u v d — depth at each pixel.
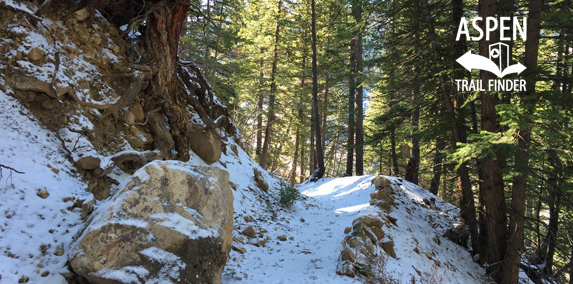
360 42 20.61
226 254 4.05
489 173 9.08
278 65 28.77
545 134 6.68
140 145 6.47
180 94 8.84
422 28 11.20
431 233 11.09
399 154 24.19
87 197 4.41
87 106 5.51
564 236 10.27
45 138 4.79
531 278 10.47
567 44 9.55
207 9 13.66
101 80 5.96
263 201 10.05
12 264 3.09
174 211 3.75
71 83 5.26
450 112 10.48
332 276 5.79
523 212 8.50
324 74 24.09
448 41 10.84
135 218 3.46
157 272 3.32
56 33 5.57
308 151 34.59
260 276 5.38
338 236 8.41
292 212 10.42
